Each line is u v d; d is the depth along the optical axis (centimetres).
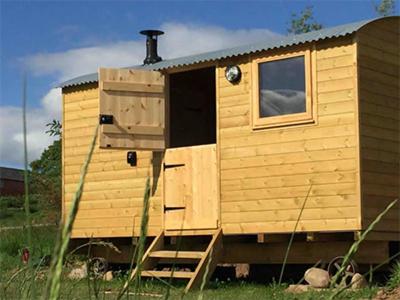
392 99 1266
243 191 1298
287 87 1261
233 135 1319
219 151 1332
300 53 1247
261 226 1270
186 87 1655
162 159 1416
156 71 1412
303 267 1447
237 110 1316
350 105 1196
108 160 1514
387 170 1235
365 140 1197
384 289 1023
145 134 1394
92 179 1538
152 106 1405
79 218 1553
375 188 1205
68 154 1591
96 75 1549
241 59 1318
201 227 1345
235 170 1311
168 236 1400
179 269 1437
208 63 1360
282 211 1248
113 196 1500
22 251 304
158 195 1417
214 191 1334
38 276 298
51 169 2264
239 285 1253
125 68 1445
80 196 142
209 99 1705
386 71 1258
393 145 1254
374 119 1220
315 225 1209
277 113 1270
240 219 1297
